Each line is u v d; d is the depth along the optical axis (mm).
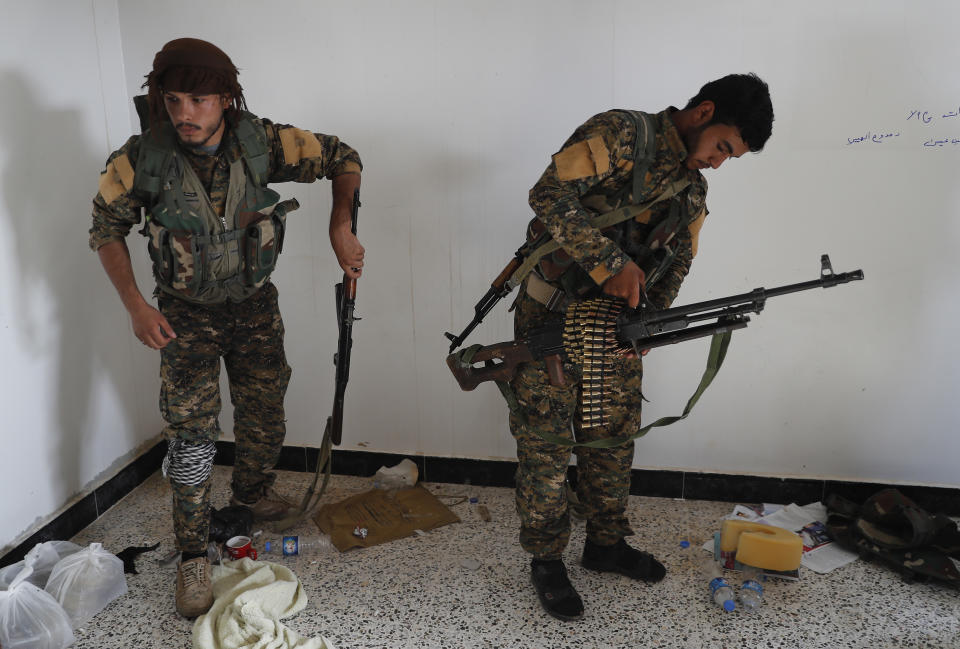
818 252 2678
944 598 2357
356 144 2842
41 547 2412
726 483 2930
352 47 2756
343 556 2621
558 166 1910
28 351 2486
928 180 2551
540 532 2312
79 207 2699
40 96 2492
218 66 1961
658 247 2033
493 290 2279
